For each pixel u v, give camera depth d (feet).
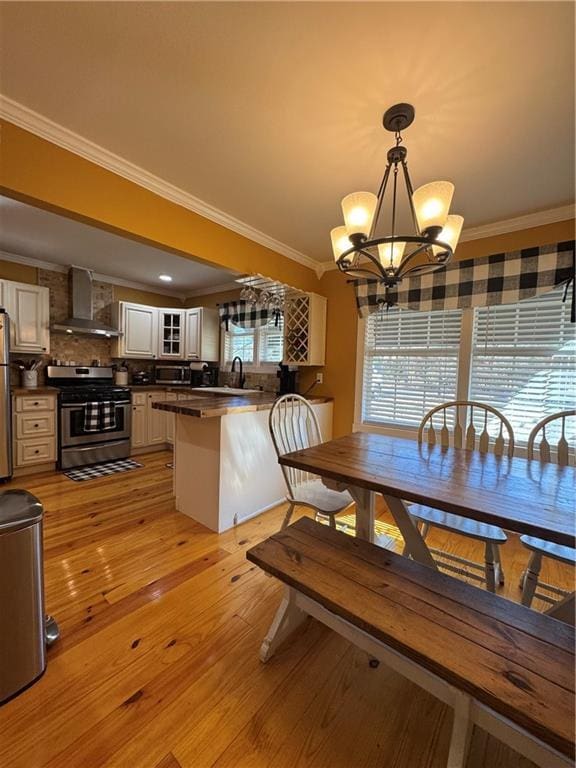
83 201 5.83
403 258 5.08
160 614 5.26
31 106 4.98
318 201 7.56
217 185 6.97
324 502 6.28
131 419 14.06
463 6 3.48
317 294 11.36
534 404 8.20
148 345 15.53
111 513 8.71
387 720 3.77
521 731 2.85
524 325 8.27
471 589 3.73
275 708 3.87
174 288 17.12
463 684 2.68
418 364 9.87
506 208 7.70
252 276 9.13
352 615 3.37
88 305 13.97
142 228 6.67
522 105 4.70
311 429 10.03
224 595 5.71
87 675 4.20
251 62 4.19
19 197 5.30
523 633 3.13
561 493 4.16
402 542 7.70
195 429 8.30
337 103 4.79
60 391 11.98
